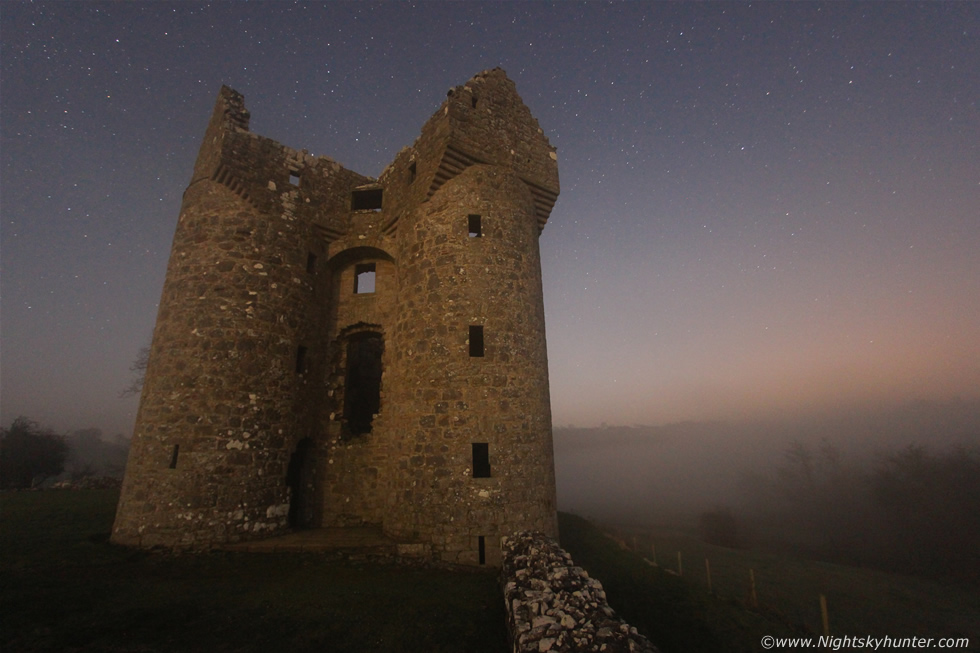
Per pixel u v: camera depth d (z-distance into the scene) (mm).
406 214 13281
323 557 9617
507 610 6113
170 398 10766
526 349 11469
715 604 11680
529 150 13703
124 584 7520
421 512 10156
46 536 10234
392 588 7949
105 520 12406
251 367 11398
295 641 5816
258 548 9797
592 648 4121
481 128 12828
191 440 10406
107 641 5512
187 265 11906
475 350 11172
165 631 5887
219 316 11375
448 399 10688
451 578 8734
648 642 4207
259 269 12164
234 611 6605
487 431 10430
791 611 15109
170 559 9219
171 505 10000
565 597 5410
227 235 12070
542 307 12703
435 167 12320
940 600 19266
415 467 10562
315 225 13906
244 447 10797
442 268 11758
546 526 10422
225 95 13109
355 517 12445
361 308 14250
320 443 12977
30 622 5777
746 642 9578
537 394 11312
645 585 12148
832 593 18469
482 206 12219
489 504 9906
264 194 12844
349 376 15617
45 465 31109
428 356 11211
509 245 12148
